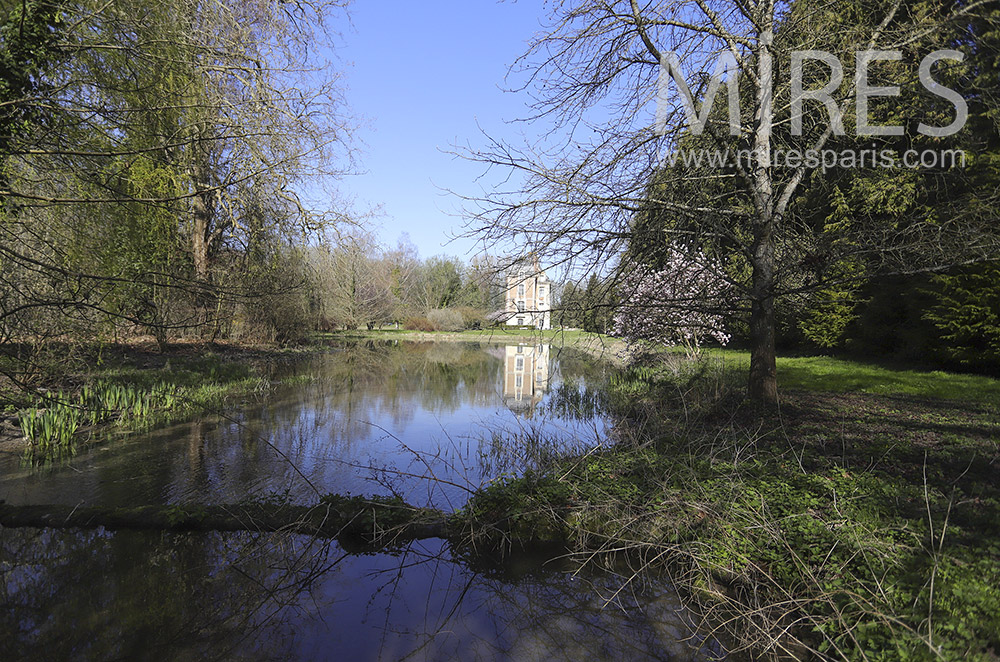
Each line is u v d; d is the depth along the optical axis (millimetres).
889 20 8242
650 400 10492
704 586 4152
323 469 7203
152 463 7332
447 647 3678
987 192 8219
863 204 11469
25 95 4922
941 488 4910
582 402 12070
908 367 14648
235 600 4234
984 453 5977
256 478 6734
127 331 12844
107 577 4480
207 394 11867
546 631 3910
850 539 3824
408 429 9805
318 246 19500
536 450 7156
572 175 7898
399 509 5379
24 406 8281
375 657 3559
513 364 23984
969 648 2773
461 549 5102
